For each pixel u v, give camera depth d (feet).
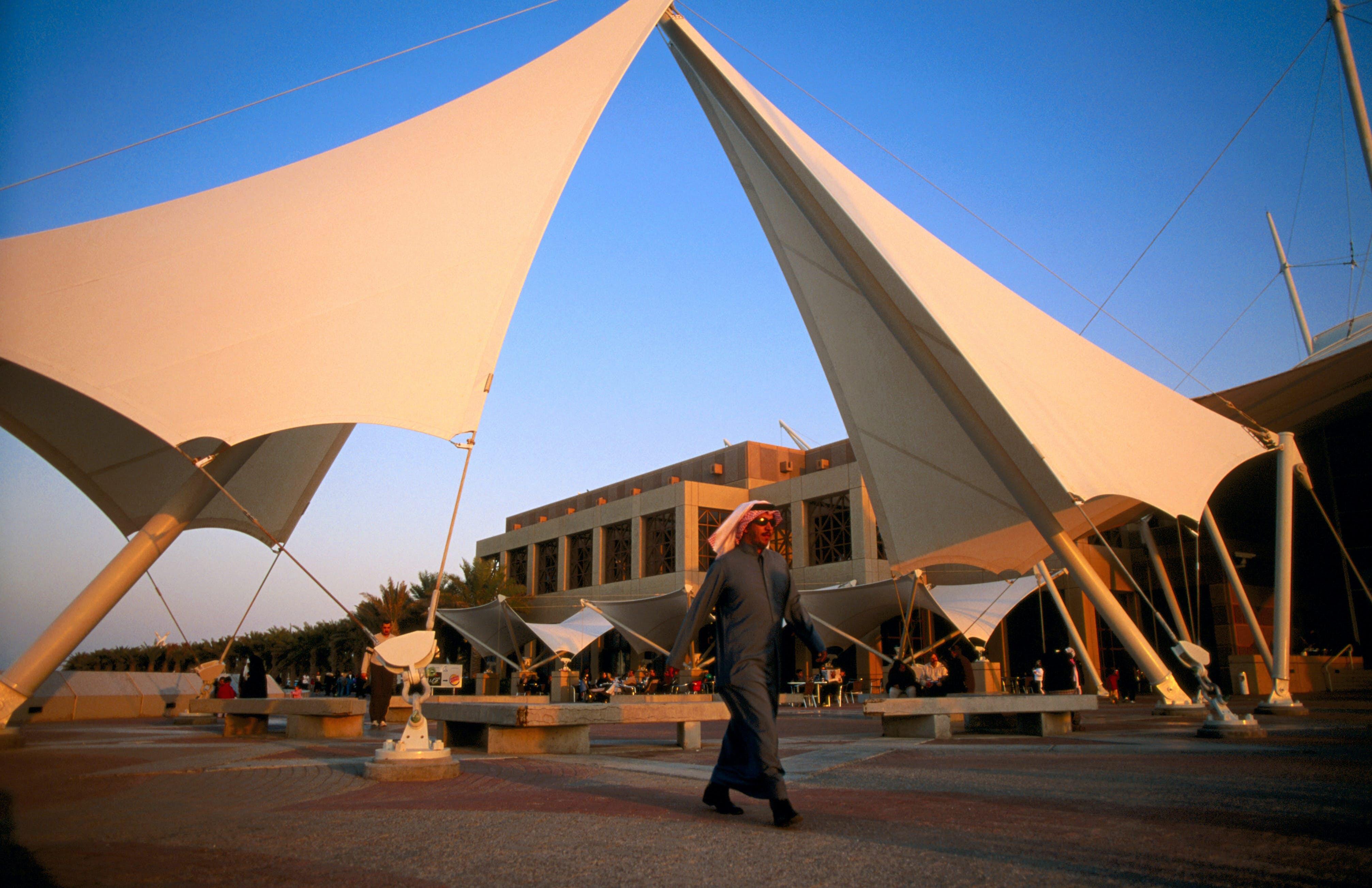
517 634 143.64
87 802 15.69
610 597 167.12
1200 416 48.16
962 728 46.62
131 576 27.02
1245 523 126.11
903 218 44.88
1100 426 40.55
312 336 26.17
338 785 18.39
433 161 32.63
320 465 43.47
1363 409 106.22
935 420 50.60
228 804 15.43
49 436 33.37
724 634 13.61
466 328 28.25
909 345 45.06
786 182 44.65
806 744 32.86
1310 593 127.13
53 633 25.76
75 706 54.70
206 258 27.61
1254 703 74.79
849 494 134.72
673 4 43.04
